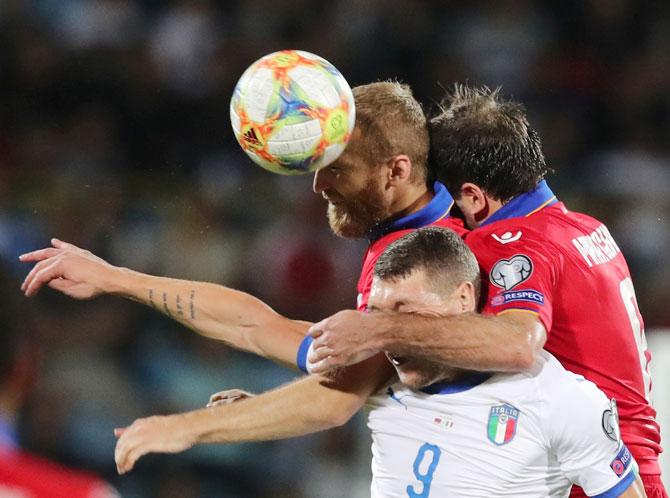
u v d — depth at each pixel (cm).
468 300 1252
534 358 1226
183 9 4359
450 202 1437
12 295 1077
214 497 2894
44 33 4244
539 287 1292
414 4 4459
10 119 3981
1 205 3362
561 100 4344
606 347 1379
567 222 1413
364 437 2953
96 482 741
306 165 1251
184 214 3481
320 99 1229
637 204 3803
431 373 1249
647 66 4469
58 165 3806
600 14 4550
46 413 2819
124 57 4209
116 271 1460
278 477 2923
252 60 4288
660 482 1445
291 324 1441
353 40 4328
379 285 1249
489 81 4334
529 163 1419
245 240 3456
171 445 1329
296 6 4434
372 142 1363
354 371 1318
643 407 1430
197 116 4081
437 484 1261
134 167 3900
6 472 725
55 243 1472
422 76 4322
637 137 4291
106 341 3078
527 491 1259
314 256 3391
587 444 1245
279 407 1334
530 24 4512
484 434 1248
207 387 3067
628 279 1462
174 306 1455
